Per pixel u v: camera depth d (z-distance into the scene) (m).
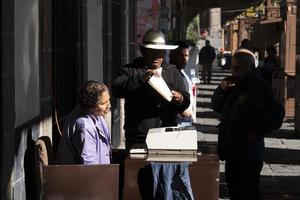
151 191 9.36
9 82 9.41
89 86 9.46
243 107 11.02
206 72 58.25
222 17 119.88
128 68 11.04
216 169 9.31
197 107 37.84
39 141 9.52
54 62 12.61
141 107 10.88
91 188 8.85
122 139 22.88
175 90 11.08
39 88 11.23
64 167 8.82
